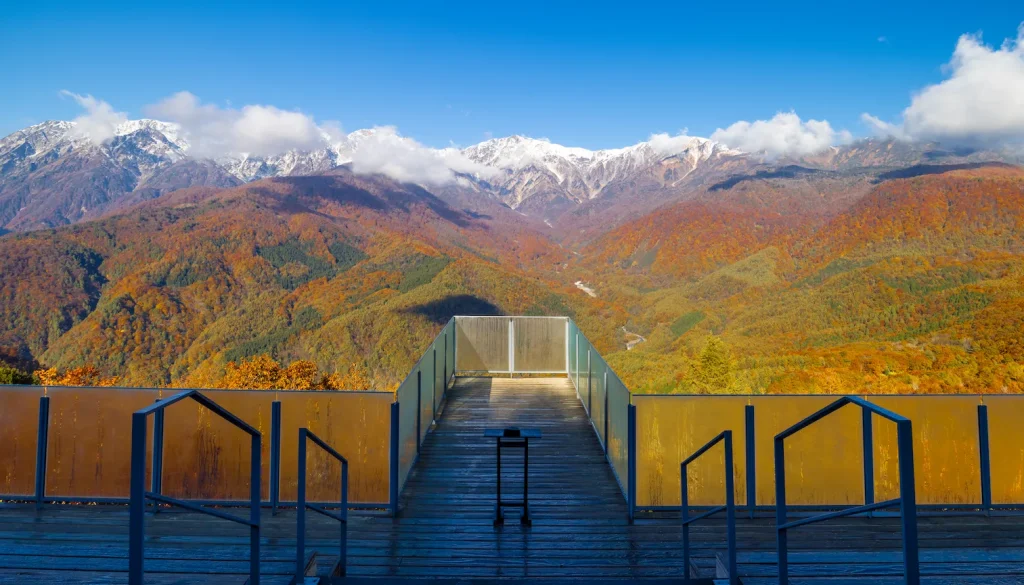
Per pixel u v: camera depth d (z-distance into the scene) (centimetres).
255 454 213
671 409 464
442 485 517
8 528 402
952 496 449
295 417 461
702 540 413
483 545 408
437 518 451
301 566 274
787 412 462
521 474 543
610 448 568
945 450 450
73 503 449
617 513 462
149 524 420
